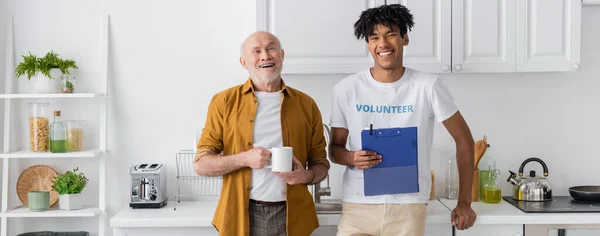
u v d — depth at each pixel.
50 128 3.26
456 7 3.12
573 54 3.14
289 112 2.64
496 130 3.46
